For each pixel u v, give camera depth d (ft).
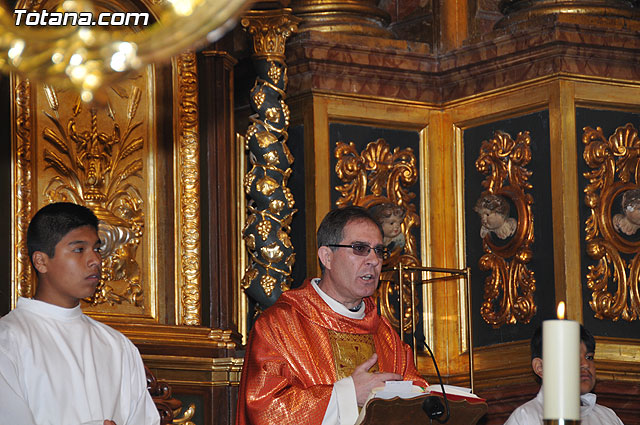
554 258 25.09
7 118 22.76
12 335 17.48
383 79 27.17
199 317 24.32
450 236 27.22
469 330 24.17
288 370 18.97
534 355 21.36
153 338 23.29
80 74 9.48
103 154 24.04
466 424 17.62
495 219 26.14
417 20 28.43
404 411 17.16
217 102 25.07
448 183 27.43
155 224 24.39
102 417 17.90
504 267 26.09
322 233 19.74
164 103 24.84
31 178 22.91
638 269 25.40
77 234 18.10
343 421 17.84
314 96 26.25
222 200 24.82
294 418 18.06
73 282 18.01
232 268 24.86
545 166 25.54
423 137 27.53
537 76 25.85
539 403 20.88
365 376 18.16
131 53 9.44
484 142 26.91
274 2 24.99
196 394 23.40
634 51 25.90
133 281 23.99
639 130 26.04
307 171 26.18
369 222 19.63
